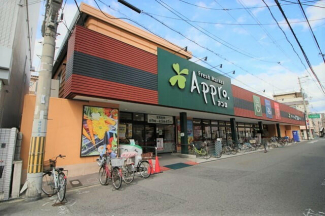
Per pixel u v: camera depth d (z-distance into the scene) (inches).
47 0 226.8
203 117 669.9
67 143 291.1
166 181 258.1
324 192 197.2
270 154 571.5
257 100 820.0
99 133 326.6
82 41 287.0
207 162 423.8
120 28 418.0
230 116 659.4
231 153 579.5
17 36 266.8
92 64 291.7
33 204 184.7
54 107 288.2
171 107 419.8
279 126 1183.6
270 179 256.4
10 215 158.9
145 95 357.7
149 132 521.7
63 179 193.9
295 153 579.2
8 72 231.6
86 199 194.5
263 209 155.9
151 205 172.2
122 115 468.4
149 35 474.9
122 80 326.0
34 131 206.1
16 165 208.7
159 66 395.9
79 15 365.7
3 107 262.2
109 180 260.2
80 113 311.0
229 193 200.1
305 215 143.1
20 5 256.5
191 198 188.1
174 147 575.5
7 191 197.9
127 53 342.6
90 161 309.7
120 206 172.6
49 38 223.9
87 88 279.7
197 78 494.0
